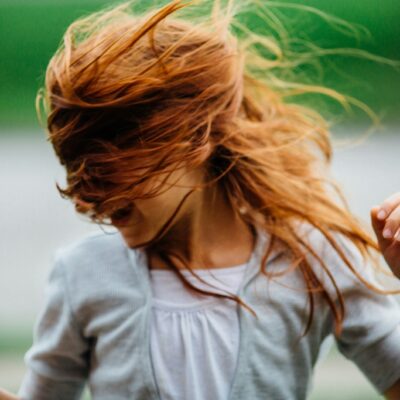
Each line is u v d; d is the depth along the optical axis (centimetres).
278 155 179
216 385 163
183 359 165
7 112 813
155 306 168
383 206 157
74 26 172
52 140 161
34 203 546
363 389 323
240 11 204
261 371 164
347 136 630
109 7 184
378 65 775
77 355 176
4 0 877
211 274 168
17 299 418
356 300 170
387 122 687
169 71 158
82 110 156
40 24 881
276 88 209
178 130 157
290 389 167
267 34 238
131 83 155
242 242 172
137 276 170
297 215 173
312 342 170
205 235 170
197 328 165
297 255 169
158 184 157
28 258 467
